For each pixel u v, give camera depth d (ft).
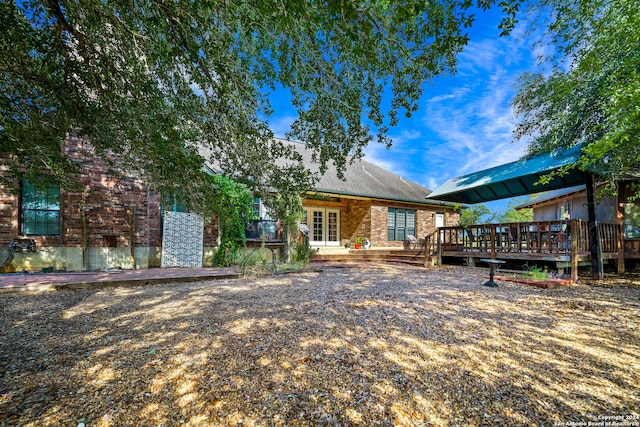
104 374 8.52
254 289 20.18
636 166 22.62
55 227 26.50
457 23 8.75
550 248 27.09
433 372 8.92
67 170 14.56
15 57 10.69
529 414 7.08
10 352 9.91
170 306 15.51
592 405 7.46
